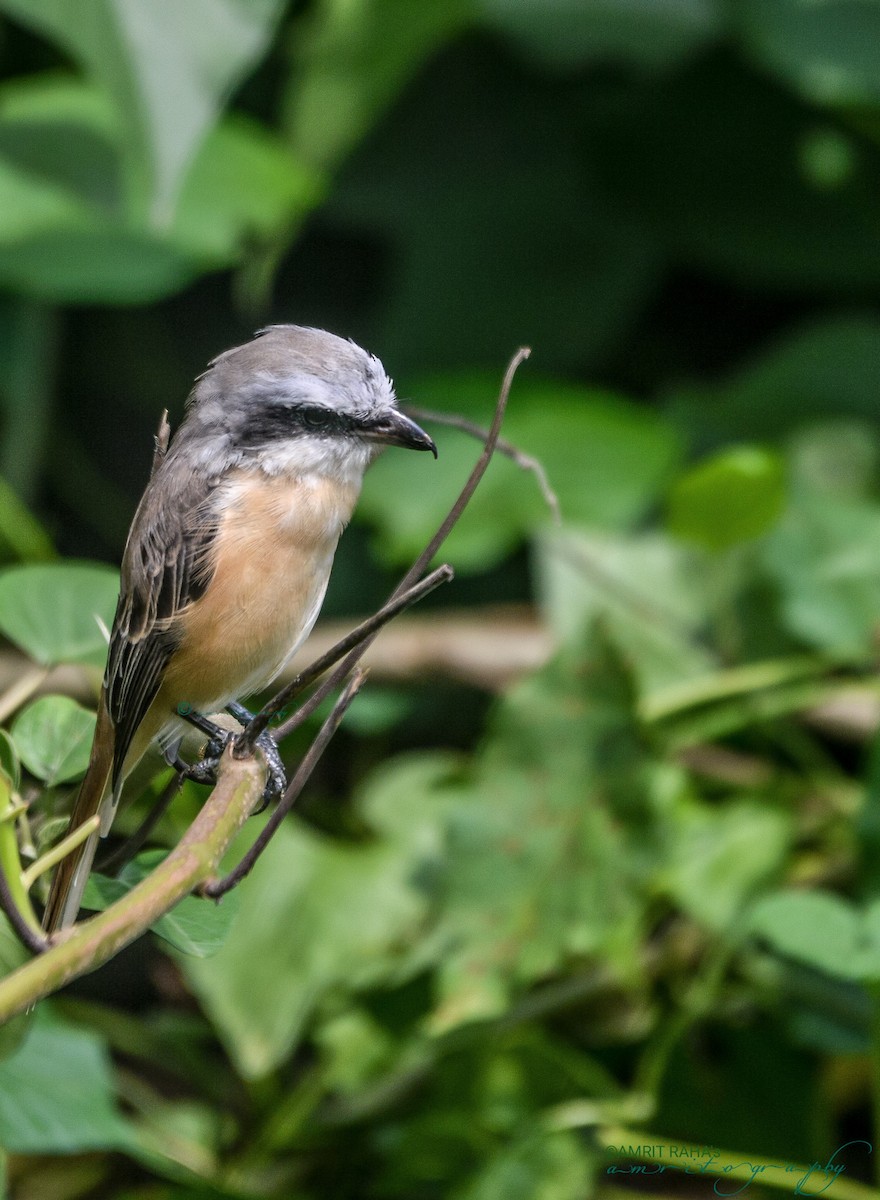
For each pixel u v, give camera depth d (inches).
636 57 418.6
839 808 368.8
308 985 340.8
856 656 372.8
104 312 493.0
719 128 449.4
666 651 387.2
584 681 345.7
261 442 281.1
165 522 278.5
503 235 465.4
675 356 482.3
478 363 462.3
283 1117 343.9
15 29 467.2
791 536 389.7
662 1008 349.4
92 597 271.6
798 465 424.5
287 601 280.2
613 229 462.6
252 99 475.2
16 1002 171.8
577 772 343.3
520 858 339.3
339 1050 347.6
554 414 415.2
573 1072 338.0
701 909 335.0
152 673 273.0
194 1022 367.9
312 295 499.8
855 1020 326.3
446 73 465.4
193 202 408.8
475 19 414.9
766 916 274.4
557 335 463.5
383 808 375.9
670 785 343.9
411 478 407.5
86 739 234.1
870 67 401.1
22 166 414.0
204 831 197.5
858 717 379.6
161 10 325.4
